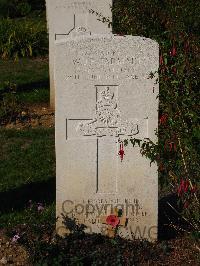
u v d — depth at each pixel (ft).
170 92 6.95
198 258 7.09
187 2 11.05
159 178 7.45
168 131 7.03
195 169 6.93
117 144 7.30
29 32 21.30
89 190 7.43
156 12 10.75
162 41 7.60
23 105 13.85
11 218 8.10
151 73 7.05
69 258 6.90
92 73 7.09
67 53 7.03
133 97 7.17
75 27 12.42
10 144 11.27
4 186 9.20
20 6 27.99
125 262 7.04
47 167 10.04
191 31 10.26
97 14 11.80
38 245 7.01
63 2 12.31
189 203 7.12
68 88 7.13
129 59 7.06
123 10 11.33
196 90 6.99
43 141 11.42
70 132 7.26
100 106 7.19
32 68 19.11
